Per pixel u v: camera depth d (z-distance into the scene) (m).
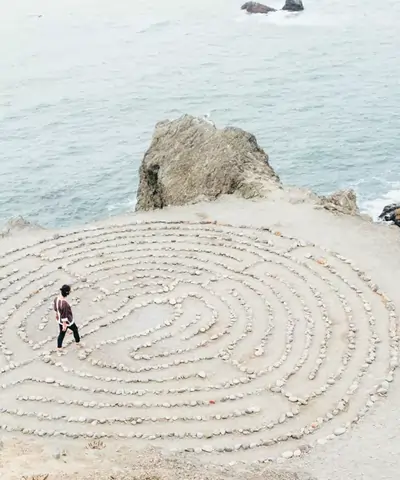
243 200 32.22
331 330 22.38
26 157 61.94
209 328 22.75
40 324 23.11
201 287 24.97
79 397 19.78
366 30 98.75
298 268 25.86
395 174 55.91
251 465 17.19
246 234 28.58
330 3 116.19
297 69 82.88
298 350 21.52
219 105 72.12
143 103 73.94
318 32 99.12
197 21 109.69
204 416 18.92
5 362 21.36
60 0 132.38
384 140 62.09
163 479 15.48
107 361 21.31
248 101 72.88
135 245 28.00
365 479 16.75
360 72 80.88
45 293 24.83
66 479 14.95
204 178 34.69
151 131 66.75
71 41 100.50
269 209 30.95
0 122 69.62
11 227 29.97
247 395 19.70
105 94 76.94
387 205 49.75
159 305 24.09
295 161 58.81
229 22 107.94
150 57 90.50
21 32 107.44
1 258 27.20
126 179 57.56
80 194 55.50
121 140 65.00
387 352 21.34
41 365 21.17
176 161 36.59
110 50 94.56
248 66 84.88
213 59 88.50
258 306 23.75
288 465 17.22
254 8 112.19
